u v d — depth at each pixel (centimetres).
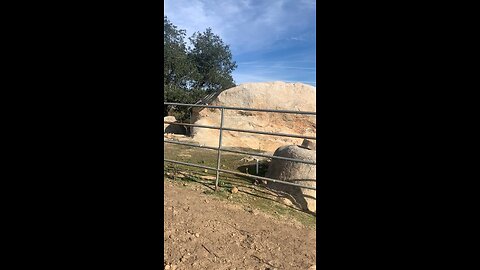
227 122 832
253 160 593
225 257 230
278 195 409
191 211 312
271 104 834
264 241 265
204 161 587
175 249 232
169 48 1812
